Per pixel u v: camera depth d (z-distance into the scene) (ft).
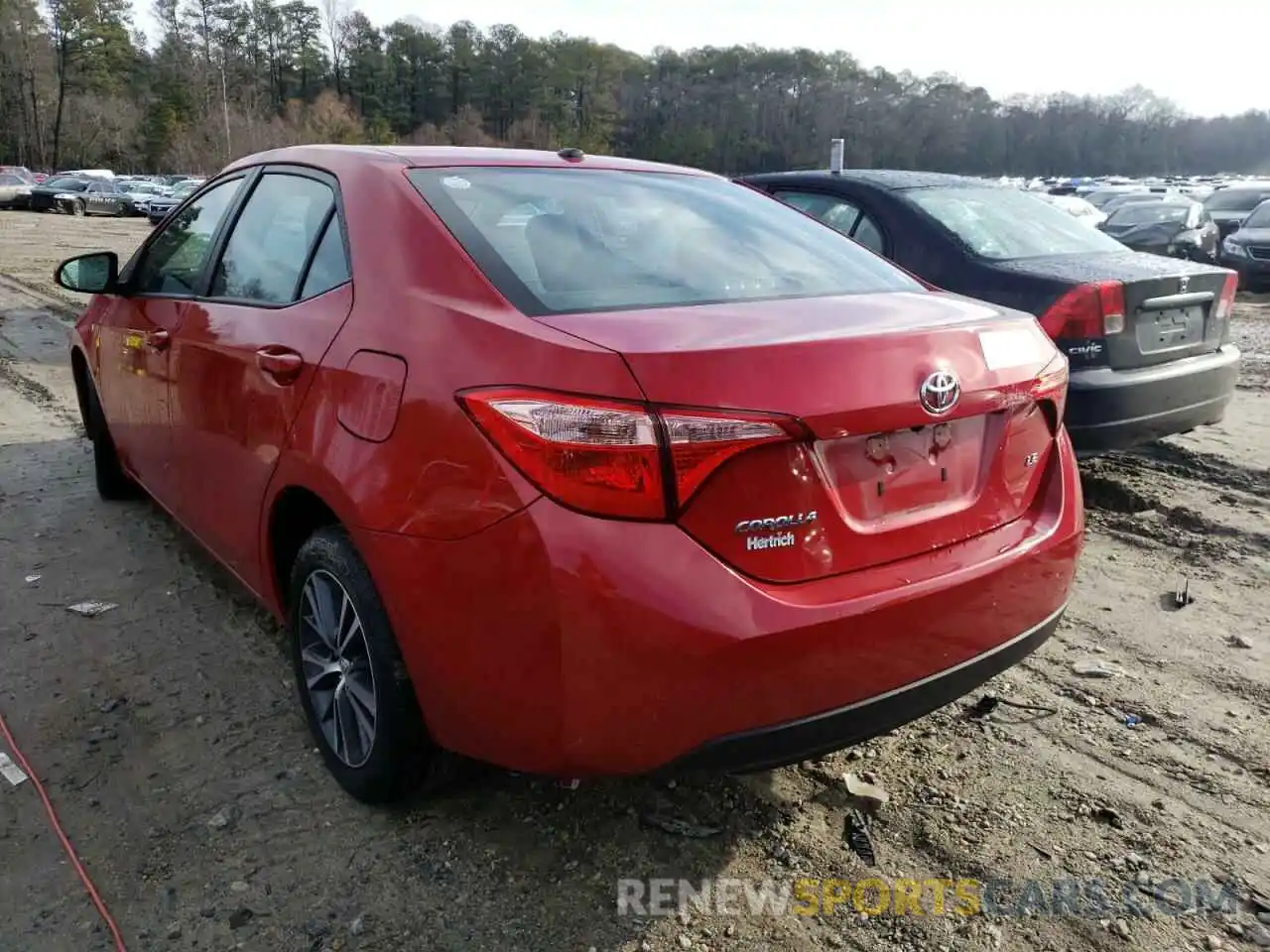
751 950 7.52
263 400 9.37
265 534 9.66
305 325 8.98
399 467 7.47
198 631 12.27
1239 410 24.25
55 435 20.92
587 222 9.29
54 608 12.83
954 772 9.70
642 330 7.09
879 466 7.43
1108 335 15.88
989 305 9.29
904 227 18.22
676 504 6.52
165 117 284.82
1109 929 7.74
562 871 8.26
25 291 44.21
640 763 6.85
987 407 7.94
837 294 9.01
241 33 352.69
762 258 9.66
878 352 7.23
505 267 8.02
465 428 7.02
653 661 6.55
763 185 21.01
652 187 10.56
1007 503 8.45
